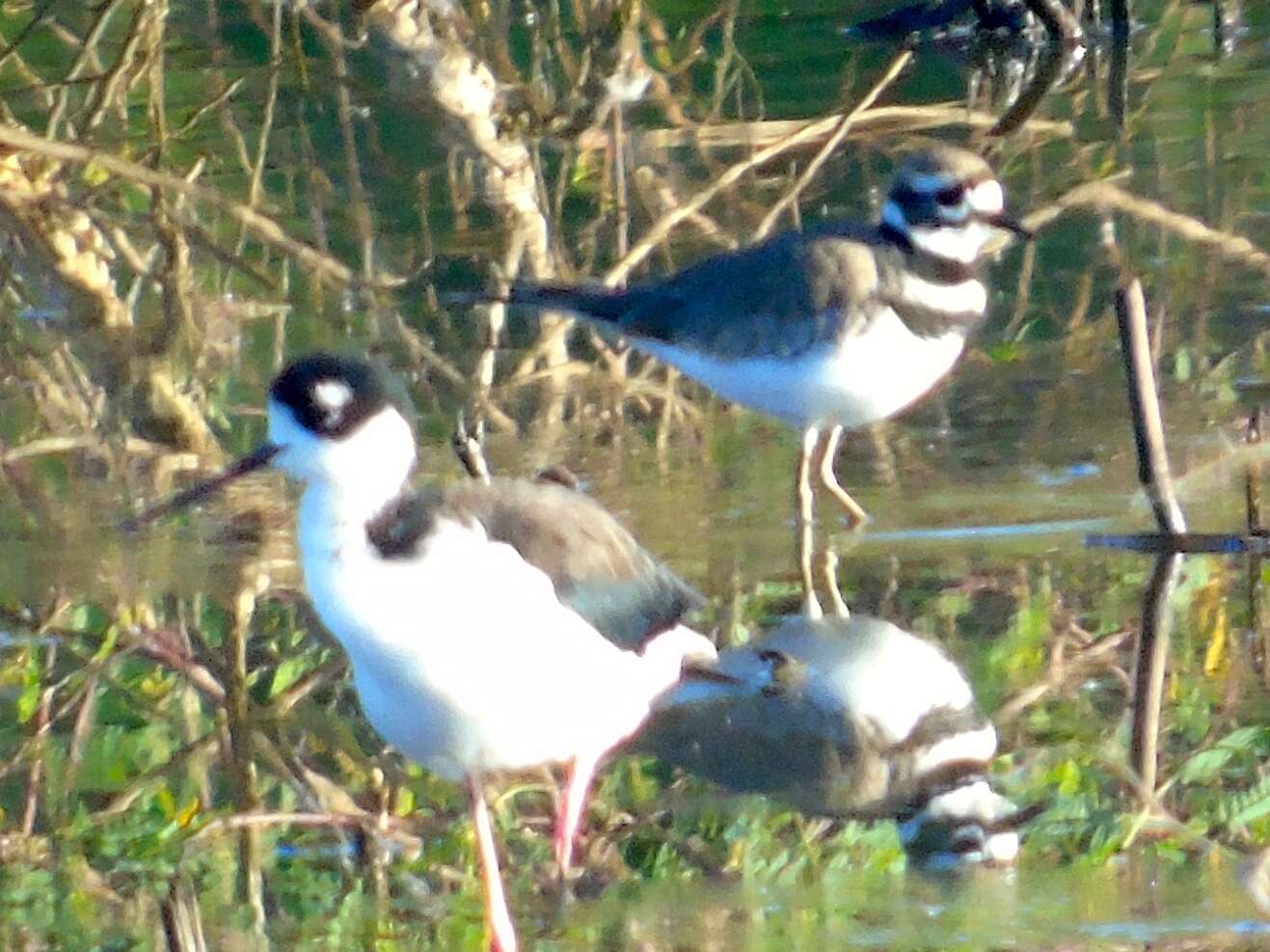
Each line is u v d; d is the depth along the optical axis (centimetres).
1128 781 1038
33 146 1462
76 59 1628
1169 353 1567
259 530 1382
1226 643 1191
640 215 1814
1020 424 1481
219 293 1694
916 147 1928
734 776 1081
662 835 1029
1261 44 2161
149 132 1716
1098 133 1973
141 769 1131
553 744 956
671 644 1062
